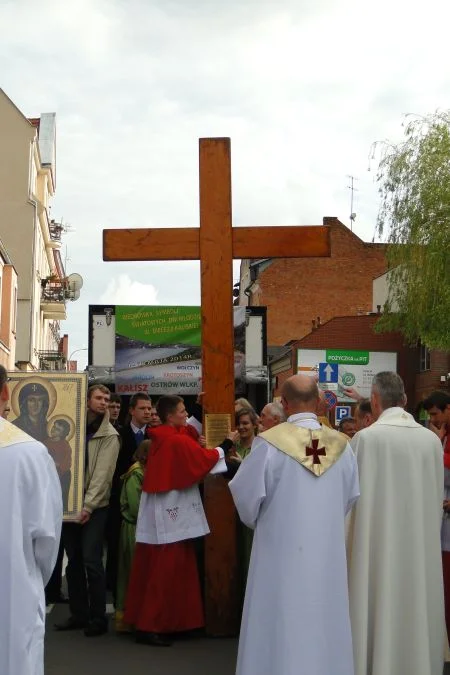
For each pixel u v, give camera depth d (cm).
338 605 598
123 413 1772
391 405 688
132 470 930
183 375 1788
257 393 1797
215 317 916
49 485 484
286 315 5366
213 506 895
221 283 919
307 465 604
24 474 475
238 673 599
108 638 883
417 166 2780
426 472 675
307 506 600
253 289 5641
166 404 886
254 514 608
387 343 4331
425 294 2747
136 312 1791
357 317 4403
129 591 880
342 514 612
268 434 615
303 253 923
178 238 924
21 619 464
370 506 662
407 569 663
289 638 582
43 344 4956
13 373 830
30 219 4238
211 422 904
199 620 870
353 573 660
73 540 912
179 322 1792
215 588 888
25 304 4172
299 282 5388
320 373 2577
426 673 655
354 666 647
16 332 4144
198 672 759
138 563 880
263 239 923
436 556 675
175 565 861
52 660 796
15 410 825
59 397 832
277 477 607
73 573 916
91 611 894
